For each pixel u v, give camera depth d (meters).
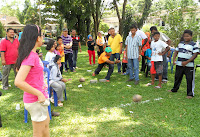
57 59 4.17
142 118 3.57
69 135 3.03
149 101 4.42
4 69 5.40
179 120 3.46
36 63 1.91
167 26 14.55
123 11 21.70
